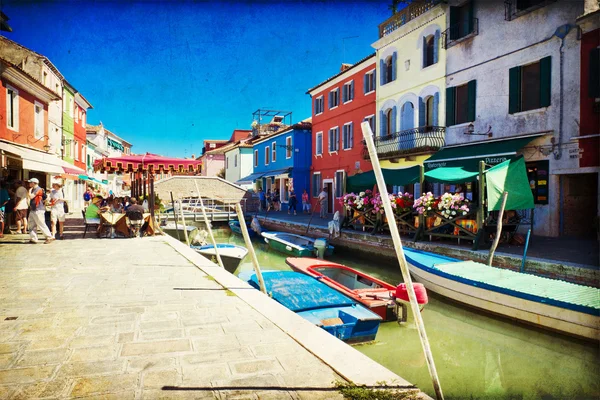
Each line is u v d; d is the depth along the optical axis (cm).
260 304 509
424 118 1845
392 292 723
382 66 2094
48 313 470
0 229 1240
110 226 1307
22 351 357
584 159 1159
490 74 1476
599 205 1120
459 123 1647
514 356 631
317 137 2836
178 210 2462
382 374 309
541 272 853
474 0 1533
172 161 1440
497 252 984
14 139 1523
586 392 507
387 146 2025
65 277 677
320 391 285
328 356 343
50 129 2091
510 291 695
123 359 341
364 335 612
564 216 1248
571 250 982
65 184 2745
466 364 594
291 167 2983
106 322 439
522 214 1313
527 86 1365
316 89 2803
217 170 5209
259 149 3816
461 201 1187
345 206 1598
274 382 299
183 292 575
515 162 1076
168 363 333
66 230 1484
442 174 1288
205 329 416
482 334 736
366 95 2250
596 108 1127
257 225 2161
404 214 1323
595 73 1128
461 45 1600
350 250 1510
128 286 612
